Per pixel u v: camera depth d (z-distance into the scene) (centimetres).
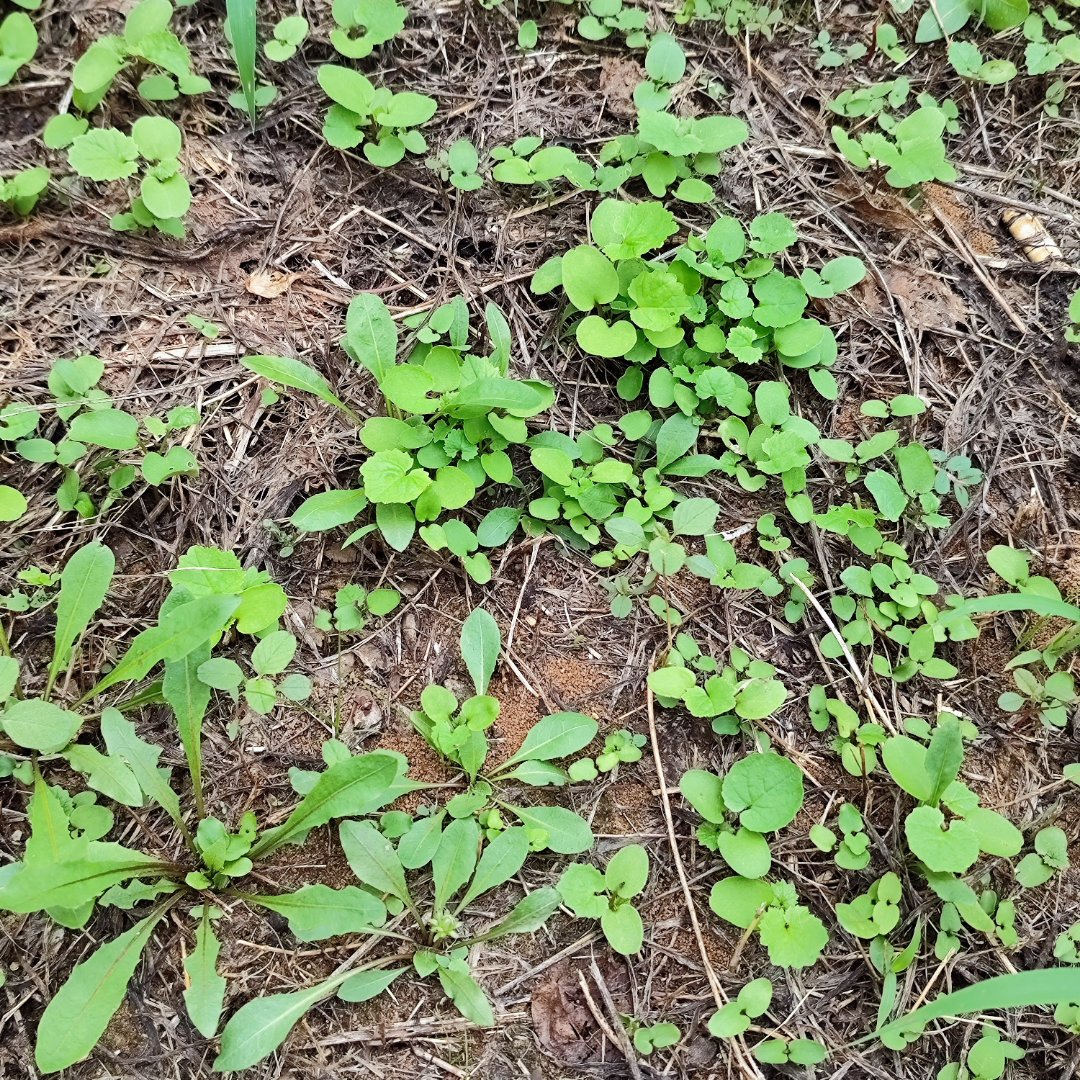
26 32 40
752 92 45
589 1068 32
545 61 44
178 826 33
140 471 37
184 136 41
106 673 35
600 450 39
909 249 43
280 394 39
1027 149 45
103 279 39
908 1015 31
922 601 38
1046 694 37
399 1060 32
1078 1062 34
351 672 36
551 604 38
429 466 38
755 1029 33
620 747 36
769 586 38
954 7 46
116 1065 31
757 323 40
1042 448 41
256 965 33
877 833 35
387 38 42
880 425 41
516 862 33
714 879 35
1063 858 35
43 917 32
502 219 42
